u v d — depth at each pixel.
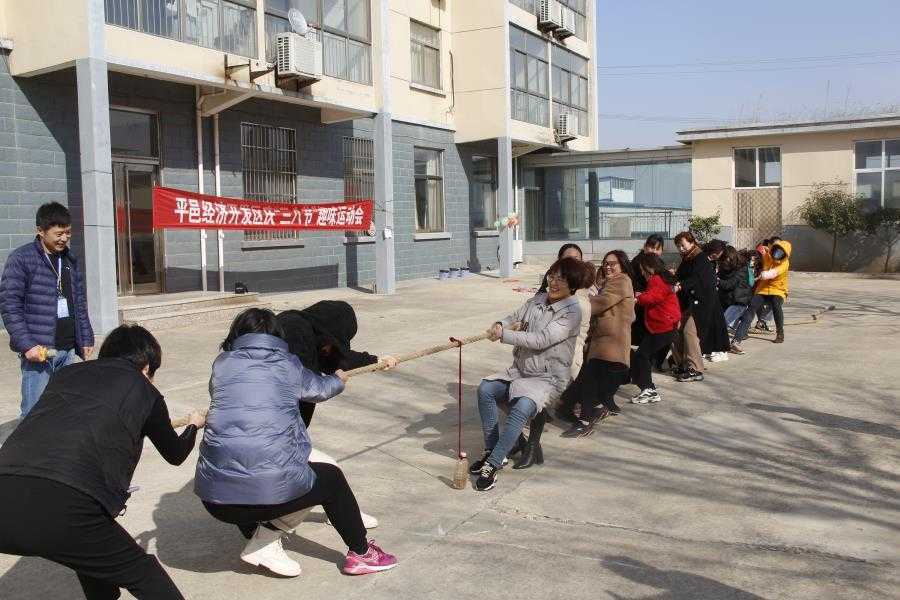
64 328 5.86
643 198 25.41
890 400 7.80
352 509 4.09
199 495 3.80
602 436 6.77
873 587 3.93
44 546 2.93
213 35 12.92
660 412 7.53
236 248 15.09
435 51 21.12
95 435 3.07
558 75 24.64
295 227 14.66
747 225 24.06
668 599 3.83
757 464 5.95
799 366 9.59
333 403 7.86
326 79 15.23
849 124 22.27
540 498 5.30
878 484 5.46
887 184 22.47
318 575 4.18
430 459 6.16
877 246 22.50
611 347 6.79
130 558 3.15
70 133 12.01
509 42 21.19
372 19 16.52
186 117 13.84
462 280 20.88
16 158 11.38
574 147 25.98
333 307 4.62
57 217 5.73
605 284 6.93
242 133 15.12
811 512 4.98
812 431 6.79
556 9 23.39
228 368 3.80
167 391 8.08
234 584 4.07
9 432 6.69
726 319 10.72
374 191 17.92
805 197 23.28
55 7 10.77
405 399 8.07
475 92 21.41
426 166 21.00
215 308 12.79
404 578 4.12
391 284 17.22
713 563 4.24
